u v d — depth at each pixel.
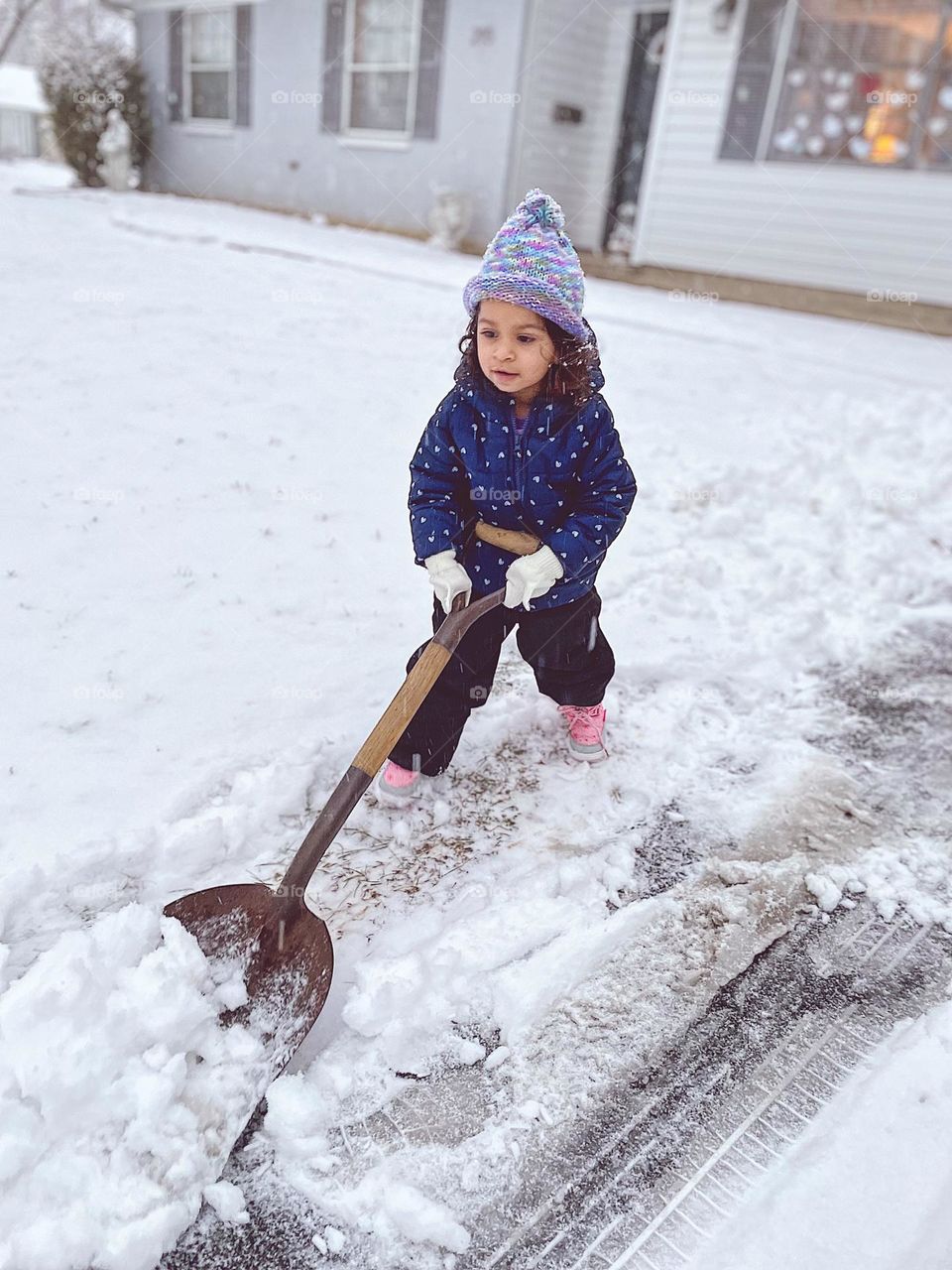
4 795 2.12
